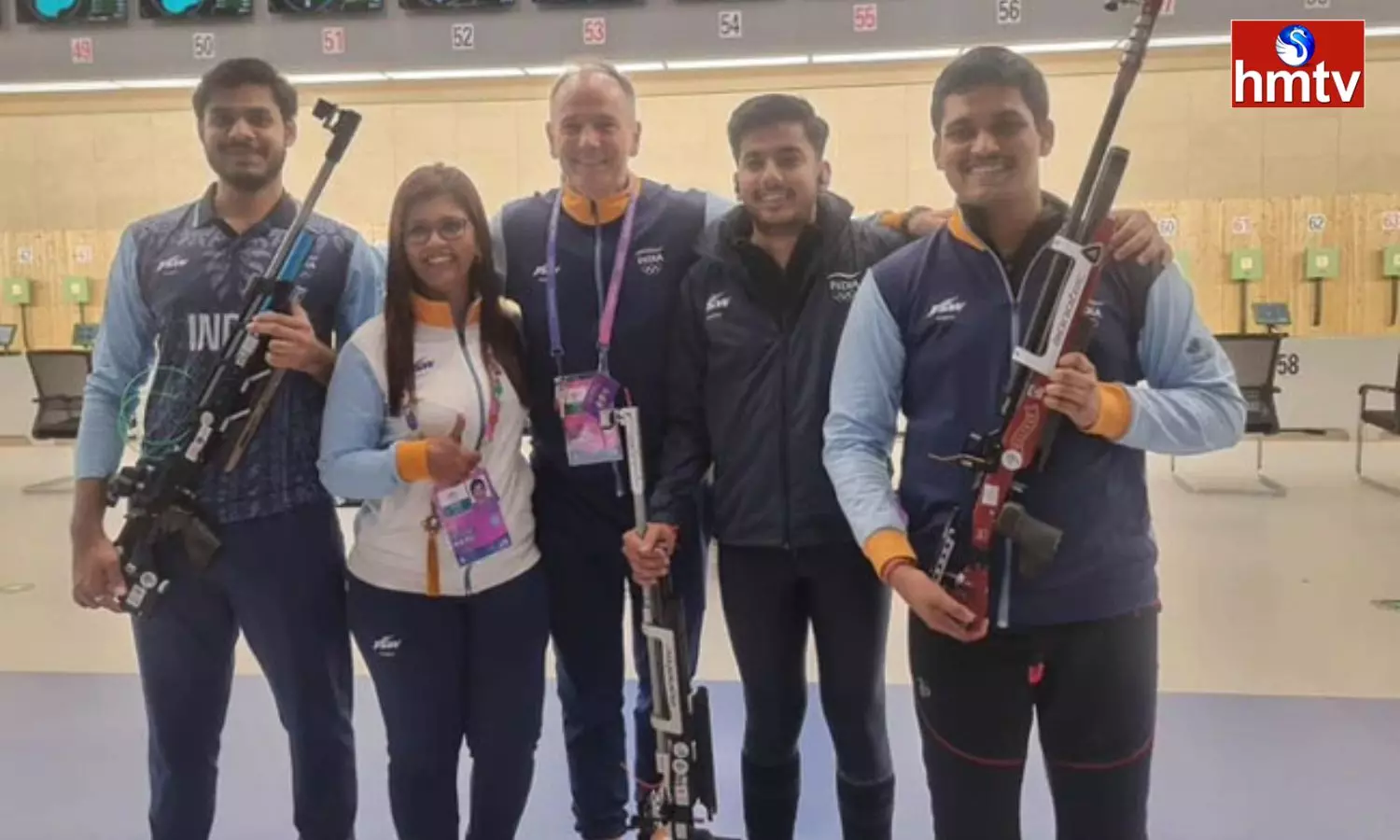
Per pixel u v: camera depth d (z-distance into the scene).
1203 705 3.31
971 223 1.61
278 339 1.85
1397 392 6.55
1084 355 1.50
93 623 4.29
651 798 2.03
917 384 1.66
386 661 1.93
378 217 8.75
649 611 1.98
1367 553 5.12
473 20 2.95
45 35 3.00
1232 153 8.37
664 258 2.19
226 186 1.99
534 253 2.22
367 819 2.64
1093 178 1.47
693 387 2.10
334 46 2.98
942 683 1.64
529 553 2.04
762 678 2.06
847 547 1.98
